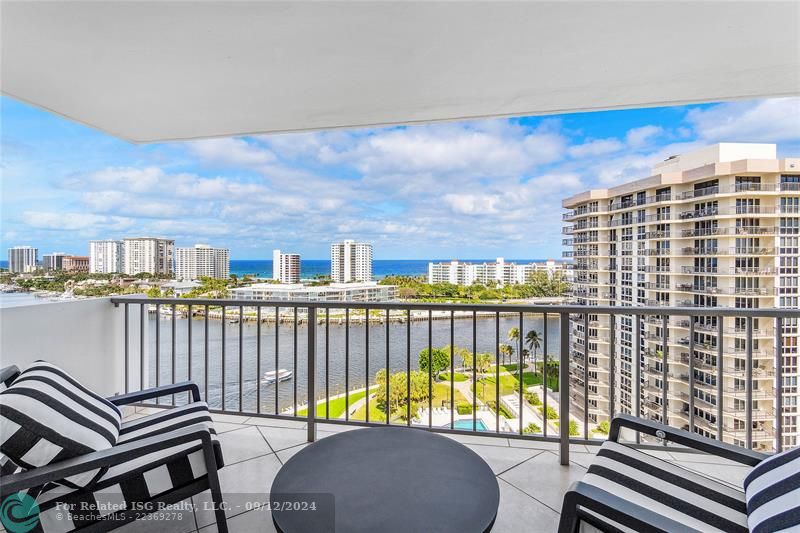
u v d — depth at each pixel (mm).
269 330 3730
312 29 1895
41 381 1622
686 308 2201
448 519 1196
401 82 2479
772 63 2213
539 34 1949
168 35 1932
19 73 2311
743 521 1239
